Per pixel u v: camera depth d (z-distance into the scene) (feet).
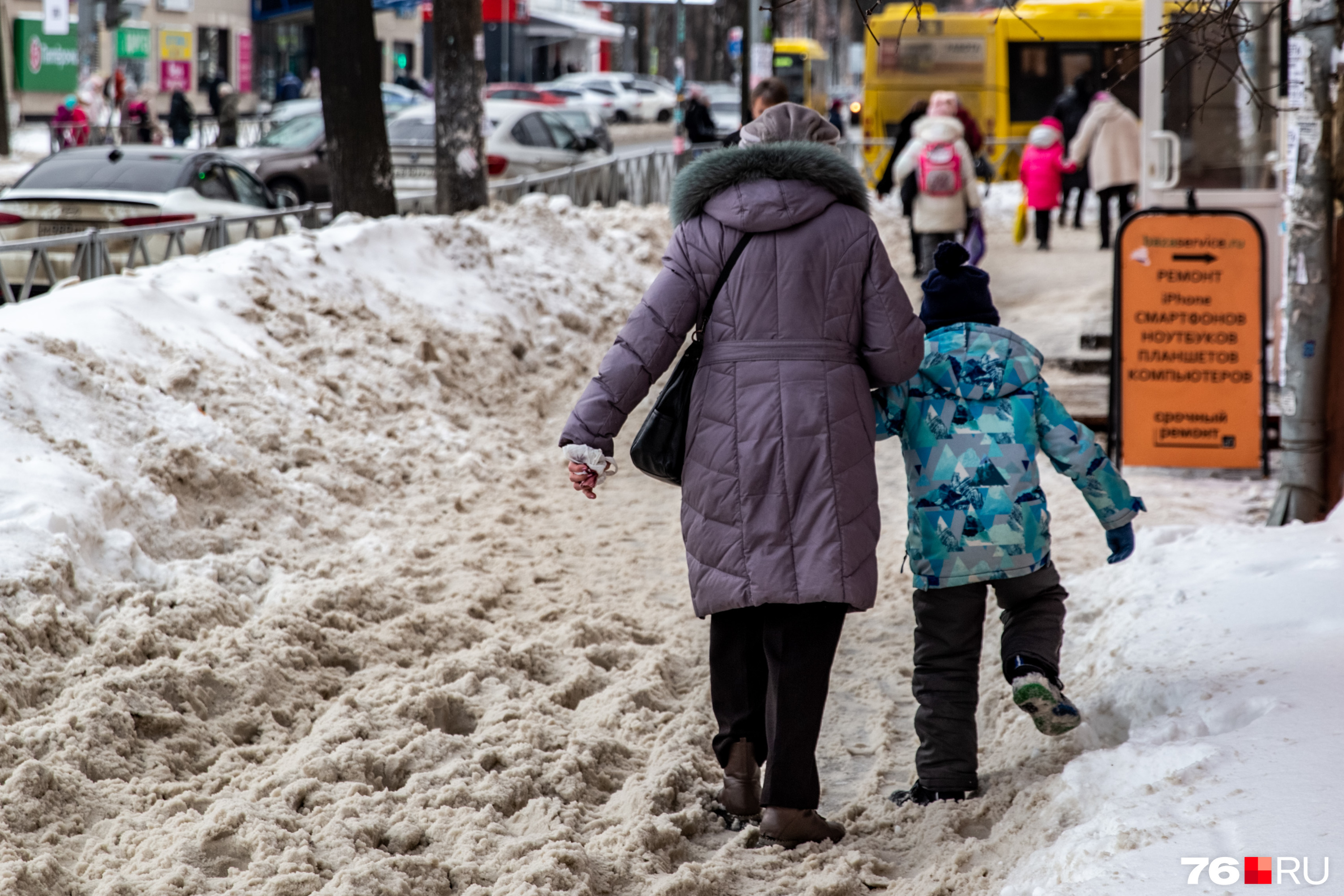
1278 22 48.37
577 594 30.30
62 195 63.72
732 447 18.20
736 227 18.40
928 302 20.71
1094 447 20.27
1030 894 15.49
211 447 32.45
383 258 52.49
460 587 29.91
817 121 20.06
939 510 19.89
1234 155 50.11
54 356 30.89
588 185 105.40
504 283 57.62
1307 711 18.20
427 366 45.14
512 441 43.88
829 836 19.30
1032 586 20.29
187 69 244.63
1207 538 29.22
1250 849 14.56
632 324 18.54
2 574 23.07
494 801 19.83
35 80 212.02
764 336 18.38
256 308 42.68
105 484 27.32
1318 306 33.24
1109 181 93.35
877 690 25.73
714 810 20.56
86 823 18.71
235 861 17.76
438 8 81.20
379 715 22.62
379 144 75.41
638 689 24.68
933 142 69.26
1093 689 22.26
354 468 36.42
